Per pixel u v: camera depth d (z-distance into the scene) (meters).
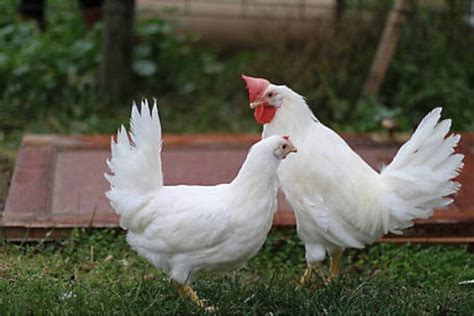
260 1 12.62
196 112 10.71
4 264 6.82
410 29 11.12
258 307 5.85
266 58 10.94
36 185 8.10
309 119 6.30
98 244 7.18
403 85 10.75
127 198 5.55
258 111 6.31
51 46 11.04
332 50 10.70
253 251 5.71
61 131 10.00
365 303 5.85
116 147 5.57
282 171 6.24
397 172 6.03
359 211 6.09
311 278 6.39
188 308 5.66
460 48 11.30
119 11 10.55
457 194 8.11
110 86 10.74
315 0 12.50
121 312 5.61
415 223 7.52
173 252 5.63
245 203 5.55
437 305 5.96
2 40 11.17
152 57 11.37
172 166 8.63
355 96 10.56
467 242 7.45
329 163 6.12
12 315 5.55
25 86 10.73
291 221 7.57
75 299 5.82
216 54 12.32
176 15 12.18
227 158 8.91
